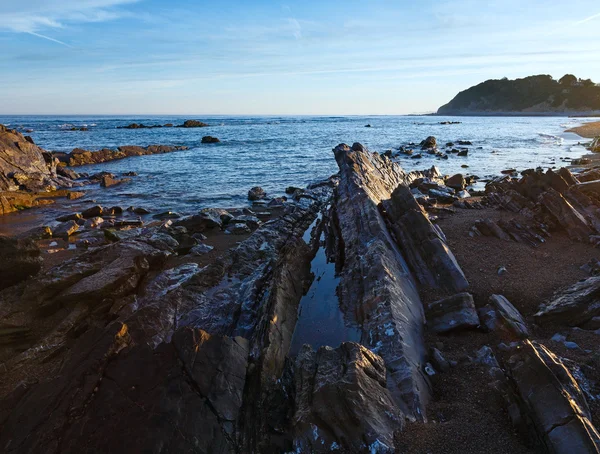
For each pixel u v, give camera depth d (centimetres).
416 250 1159
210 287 1118
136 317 886
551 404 532
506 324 834
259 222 1911
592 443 487
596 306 819
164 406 548
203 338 638
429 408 639
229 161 4325
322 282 1230
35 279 1048
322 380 613
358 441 539
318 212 2111
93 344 634
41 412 554
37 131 8919
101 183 3009
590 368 654
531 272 1070
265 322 868
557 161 3606
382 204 1452
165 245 1463
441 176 2780
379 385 624
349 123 15112
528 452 527
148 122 14912
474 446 539
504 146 5094
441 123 13262
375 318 859
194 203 2464
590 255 1139
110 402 553
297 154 4925
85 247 1596
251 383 643
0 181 2617
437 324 891
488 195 1989
